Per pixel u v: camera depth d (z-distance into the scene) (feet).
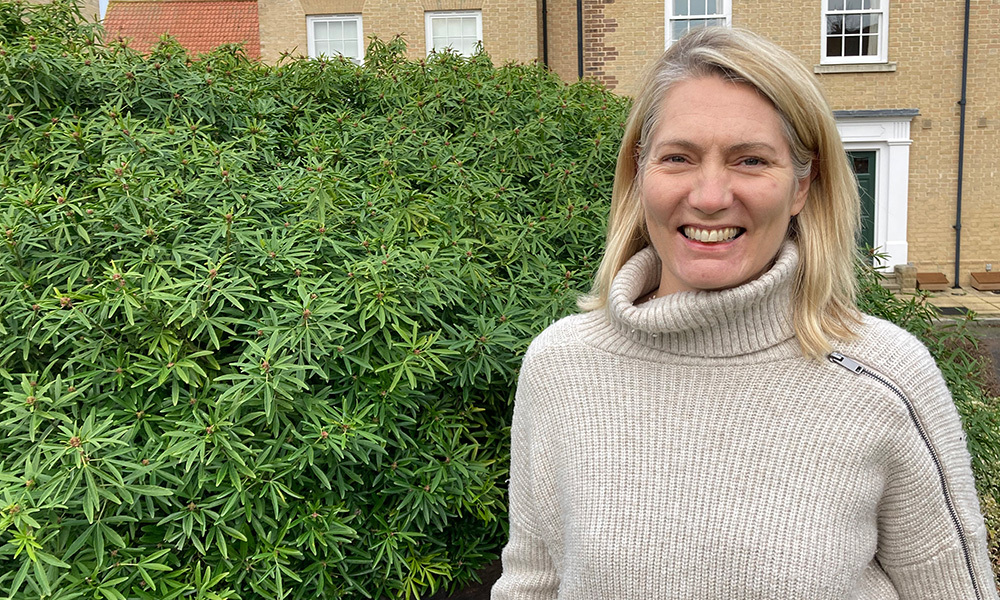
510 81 15.07
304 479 6.96
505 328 8.20
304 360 7.19
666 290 4.25
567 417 4.06
